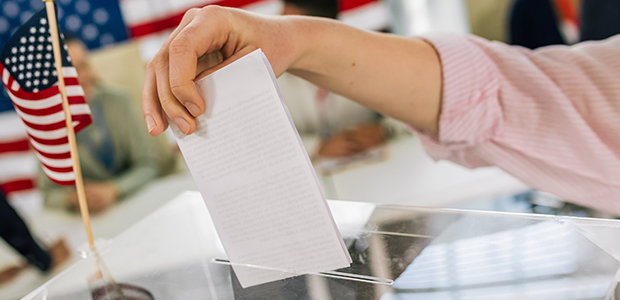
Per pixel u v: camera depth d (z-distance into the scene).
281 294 0.46
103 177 2.46
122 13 3.05
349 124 2.50
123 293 0.51
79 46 2.51
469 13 2.60
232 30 0.47
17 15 2.82
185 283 0.51
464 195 1.81
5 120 2.88
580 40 1.25
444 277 0.42
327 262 0.47
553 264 0.40
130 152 2.56
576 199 0.65
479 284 0.40
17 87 0.67
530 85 0.60
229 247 0.50
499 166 0.67
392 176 2.06
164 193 2.22
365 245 0.49
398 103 0.64
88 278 0.54
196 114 0.42
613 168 0.58
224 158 0.45
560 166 0.61
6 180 2.95
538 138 0.61
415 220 0.51
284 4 1.75
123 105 2.56
